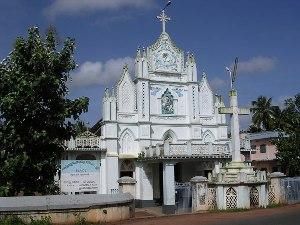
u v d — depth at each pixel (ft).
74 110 76.13
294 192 100.99
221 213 82.58
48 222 63.67
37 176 73.67
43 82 71.87
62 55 75.66
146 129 139.95
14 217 62.69
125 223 69.56
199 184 90.27
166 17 150.10
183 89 149.59
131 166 138.82
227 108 97.35
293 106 175.52
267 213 79.61
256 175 92.89
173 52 149.48
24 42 74.38
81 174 85.15
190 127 147.02
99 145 134.00
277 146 150.41
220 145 130.93
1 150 72.38
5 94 73.05
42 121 73.20
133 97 141.90
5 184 71.31
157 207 131.95
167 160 122.62
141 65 142.51
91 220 68.69
